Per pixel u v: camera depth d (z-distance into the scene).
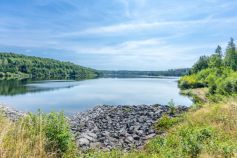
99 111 35.94
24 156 10.13
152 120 27.45
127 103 53.44
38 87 88.69
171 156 12.18
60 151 12.04
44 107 43.78
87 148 16.77
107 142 19.19
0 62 195.25
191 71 153.88
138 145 18.34
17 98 55.06
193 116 22.09
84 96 64.50
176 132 17.52
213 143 12.62
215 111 20.48
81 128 24.05
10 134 11.20
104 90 83.88
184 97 65.88
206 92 68.88
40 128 11.98
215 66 122.25
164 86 111.56
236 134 14.71
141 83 135.38
